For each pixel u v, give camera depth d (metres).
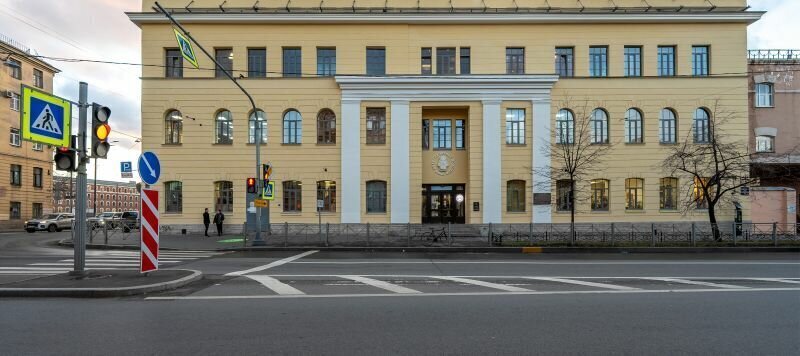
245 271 10.84
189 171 22.31
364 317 6.18
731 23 22.48
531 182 22.19
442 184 23.36
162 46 22.31
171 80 22.30
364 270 11.18
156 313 6.34
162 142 22.30
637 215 22.22
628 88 22.42
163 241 18.97
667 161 21.06
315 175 22.39
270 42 22.48
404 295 7.77
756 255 15.20
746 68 22.39
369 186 22.52
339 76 21.97
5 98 36.44
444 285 8.86
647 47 22.52
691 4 22.72
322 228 22.12
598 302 7.23
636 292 8.14
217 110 22.42
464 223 23.14
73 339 5.12
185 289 8.22
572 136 22.28
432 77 21.97
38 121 8.16
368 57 22.75
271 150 22.38
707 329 5.67
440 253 15.80
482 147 22.23
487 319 6.10
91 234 18.44
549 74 21.92
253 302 7.12
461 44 22.55
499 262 13.09
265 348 4.82
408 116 22.22
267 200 17.95
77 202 8.93
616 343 5.08
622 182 22.27
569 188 22.34
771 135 23.27
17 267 11.04
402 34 22.55
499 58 22.50
